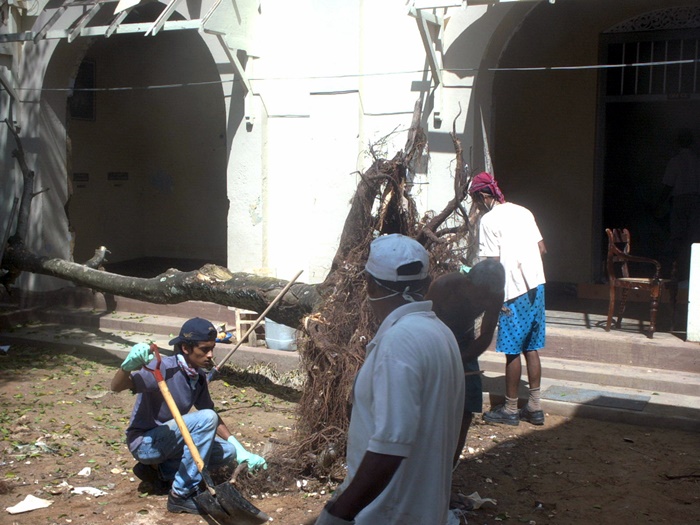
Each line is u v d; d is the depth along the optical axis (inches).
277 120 356.8
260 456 220.4
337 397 206.7
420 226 228.1
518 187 410.3
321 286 241.8
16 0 396.5
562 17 389.4
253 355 316.8
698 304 281.1
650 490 201.8
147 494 201.3
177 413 180.2
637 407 253.8
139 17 429.7
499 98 409.1
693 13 366.6
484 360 295.4
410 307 110.7
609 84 388.8
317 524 102.6
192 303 377.1
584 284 390.6
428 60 302.4
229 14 337.4
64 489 202.8
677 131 377.4
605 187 394.9
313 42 334.6
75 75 419.2
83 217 498.3
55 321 396.2
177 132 524.7
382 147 324.8
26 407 274.5
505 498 197.5
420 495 104.1
